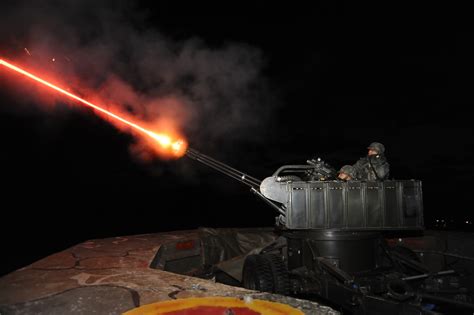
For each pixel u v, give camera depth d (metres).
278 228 6.16
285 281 5.55
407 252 6.53
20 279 4.97
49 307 4.03
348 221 5.48
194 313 3.79
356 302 4.76
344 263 5.52
